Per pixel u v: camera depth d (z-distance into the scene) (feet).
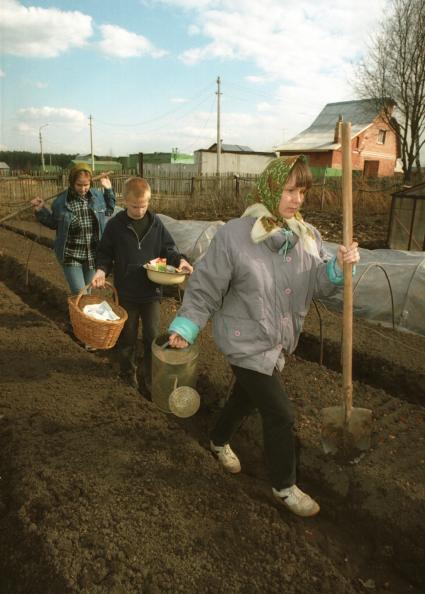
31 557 7.33
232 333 7.84
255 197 7.89
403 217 31.68
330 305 20.68
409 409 11.87
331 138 114.83
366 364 15.12
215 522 8.09
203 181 65.51
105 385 12.62
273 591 6.89
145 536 7.65
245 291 7.68
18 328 16.43
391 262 19.90
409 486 9.04
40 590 6.88
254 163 137.69
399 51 74.08
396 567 8.34
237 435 11.62
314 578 7.16
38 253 30.35
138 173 66.49
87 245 15.65
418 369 14.03
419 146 76.07
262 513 8.41
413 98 75.51
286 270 7.73
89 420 10.87
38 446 9.78
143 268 12.07
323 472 9.78
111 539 7.52
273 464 8.30
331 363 15.74
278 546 7.70
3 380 12.64
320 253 8.62
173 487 8.84
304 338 16.71
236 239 7.59
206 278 7.67
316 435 10.64
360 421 9.35
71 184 15.08
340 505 9.39
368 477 9.33
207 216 53.78
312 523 9.14
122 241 12.00
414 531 8.35
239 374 8.05
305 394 12.45
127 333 12.59
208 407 12.94
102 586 6.72
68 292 21.66
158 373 11.95
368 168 120.06
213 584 6.91
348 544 8.76
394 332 17.11
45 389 12.23
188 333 7.59
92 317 11.64
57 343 15.20
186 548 7.50
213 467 9.48
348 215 8.11
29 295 23.93
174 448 9.96
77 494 8.47
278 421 7.97
